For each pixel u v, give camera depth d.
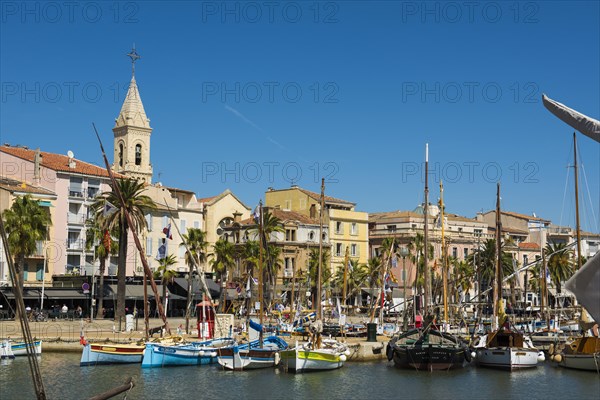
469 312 128.50
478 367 65.81
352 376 59.59
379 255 149.38
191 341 68.50
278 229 131.50
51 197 109.62
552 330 85.69
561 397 50.81
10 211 89.00
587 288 7.90
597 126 8.25
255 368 61.78
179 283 111.44
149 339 65.94
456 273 129.88
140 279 109.62
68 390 50.09
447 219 165.38
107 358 62.81
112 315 107.50
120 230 92.00
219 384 54.19
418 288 131.00
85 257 113.75
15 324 84.38
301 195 158.25
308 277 125.25
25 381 53.47
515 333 66.94
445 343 64.56
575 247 175.25
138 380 55.19
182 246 128.25
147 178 153.12
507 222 189.25
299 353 59.91
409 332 66.25
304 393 51.19
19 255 89.62
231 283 121.44
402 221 163.25
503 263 134.12
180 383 54.38
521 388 54.50
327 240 148.12
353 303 141.25
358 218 153.50
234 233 138.88
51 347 71.81
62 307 102.44
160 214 125.56
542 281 99.25
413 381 57.41
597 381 57.94
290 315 97.06
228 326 77.50
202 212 135.25
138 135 152.88
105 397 25.34
